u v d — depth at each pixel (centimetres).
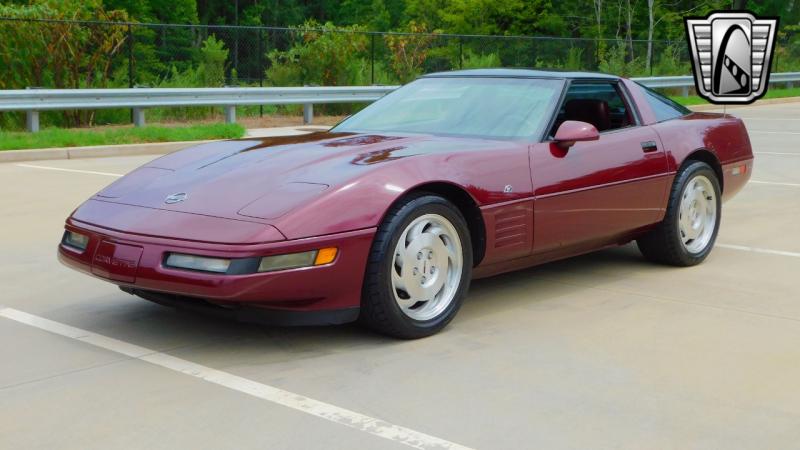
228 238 365
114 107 1488
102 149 1261
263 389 349
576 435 306
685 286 525
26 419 318
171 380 358
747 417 324
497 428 311
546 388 352
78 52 1728
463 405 333
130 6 4488
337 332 426
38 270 554
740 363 385
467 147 448
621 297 498
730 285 528
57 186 926
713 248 640
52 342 408
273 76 2127
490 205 436
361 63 2211
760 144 1427
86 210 426
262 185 402
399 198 402
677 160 552
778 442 302
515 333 427
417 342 412
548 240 472
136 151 1297
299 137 498
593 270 568
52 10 1689
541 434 306
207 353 393
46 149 1209
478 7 3997
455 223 423
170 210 395
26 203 815
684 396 345
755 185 969
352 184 390
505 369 374
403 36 2311
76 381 357
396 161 412
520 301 488
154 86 1884
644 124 547
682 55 3069
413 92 539
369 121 519
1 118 1553
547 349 402
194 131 1428
